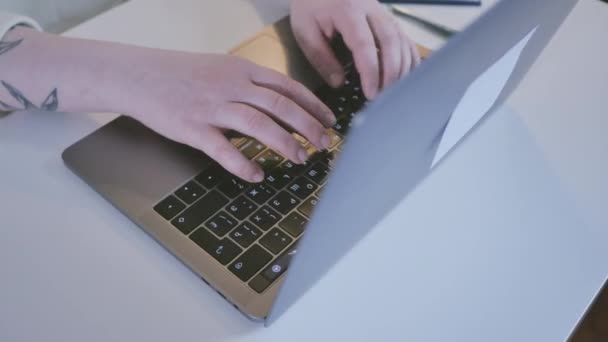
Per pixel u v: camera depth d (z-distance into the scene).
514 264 0.63
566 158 0.70
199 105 0.66
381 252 0.62
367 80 0.72
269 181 0.65
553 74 0.78
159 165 0.66
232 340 0.57
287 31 0.80
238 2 0.84
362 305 0.60
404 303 0.60
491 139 0.71
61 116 0.71
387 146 0.48
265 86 0.69
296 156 0.64
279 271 0.60
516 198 0.67
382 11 0.79
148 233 0.62
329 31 0.77
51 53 0.69
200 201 0.64
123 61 0.69
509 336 0.59
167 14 0.82
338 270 0.61
